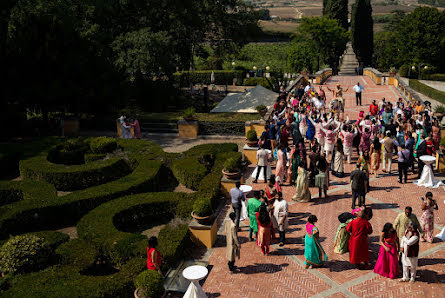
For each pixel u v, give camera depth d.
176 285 11.43
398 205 15.33
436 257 12.13
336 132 20.81
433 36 66.56
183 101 38.00
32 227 15.36
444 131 22.41
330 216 14.77
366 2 74.19
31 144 21.98
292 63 65.56
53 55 25.45
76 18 33.00
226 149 20.91
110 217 14.41
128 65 33.19
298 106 24.39
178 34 45.28
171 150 23.59
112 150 21.02
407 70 67.12
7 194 17.06
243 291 11.06
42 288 10.46
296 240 13.46
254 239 13.72
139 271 11.22
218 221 15.13
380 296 10.57
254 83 54.38
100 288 10.48
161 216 15.77
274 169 19.39
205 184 16.56
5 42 27.06
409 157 16.98
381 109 25.72
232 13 48.31
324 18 67.81
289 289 11.05
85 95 27.48
